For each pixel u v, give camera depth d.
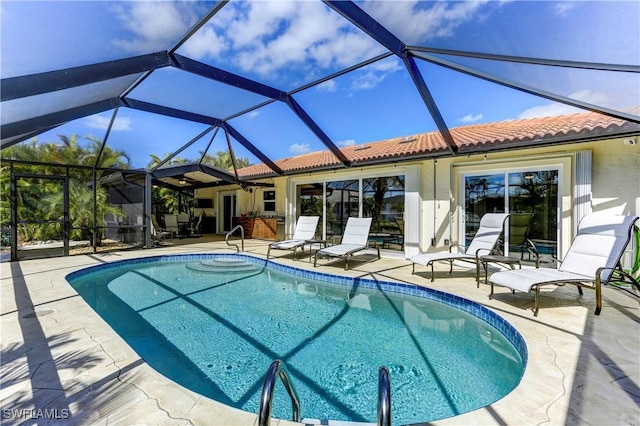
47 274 6.68
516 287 4.23
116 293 6.23
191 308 5.30
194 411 2.05
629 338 3.32
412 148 8.42
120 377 2.47
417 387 2.96
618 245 4.33
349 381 3.09
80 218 10.62
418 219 8.40
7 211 9.37
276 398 2.80
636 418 2.01
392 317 4.87
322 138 7.85
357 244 8.45
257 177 11.83
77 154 9.49
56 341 3.16
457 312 4.96
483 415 2.04
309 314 5.01
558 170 6.43
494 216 6.49
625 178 5.60
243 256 9.78
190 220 17.16
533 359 2.85
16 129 4.22
